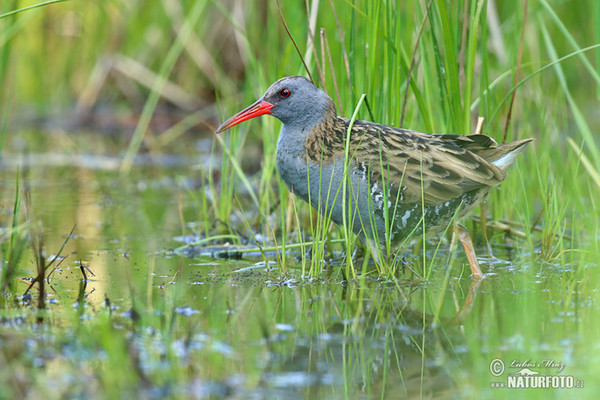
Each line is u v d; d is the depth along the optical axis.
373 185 9.15
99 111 20.23
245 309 8.06
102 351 6.68
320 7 11.91
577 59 18.33
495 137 11.74
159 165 16.75
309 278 9.29
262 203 11.94
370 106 10.30
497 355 6.86
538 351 6.89
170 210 13.36
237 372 6.41
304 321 7.69
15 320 7.52
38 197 14.08
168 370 6.38
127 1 19.50
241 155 15.38
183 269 9.81
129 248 10.88
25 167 16.42
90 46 20.55
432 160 9.20
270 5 13.23
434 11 10.80
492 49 13.83
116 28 19.95
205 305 8.19
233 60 19.19
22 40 21.00
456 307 8.12
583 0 17.69
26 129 19.88
